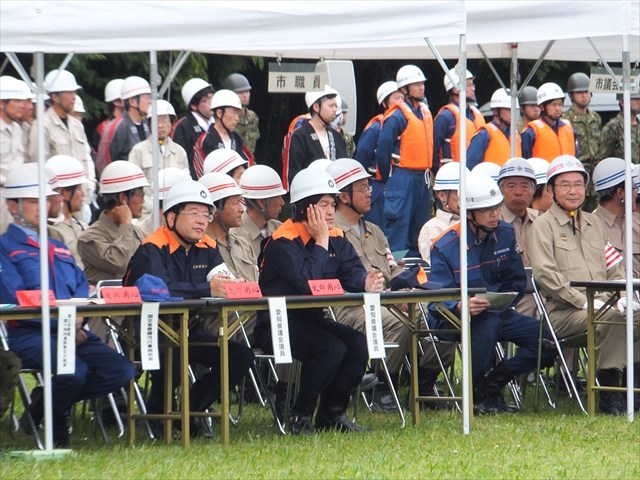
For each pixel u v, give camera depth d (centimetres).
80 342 1525
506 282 1886
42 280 1398
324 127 2722
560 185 1950
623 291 1789
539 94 3123
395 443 1544
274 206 2003
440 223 2095
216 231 1864
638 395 1869
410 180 2967
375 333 1561
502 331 1891
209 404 1625
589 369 1819
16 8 1365
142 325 1438
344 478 1284
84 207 2459
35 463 1368
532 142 3103
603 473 1336
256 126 3284
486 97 4975
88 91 3947
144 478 1283
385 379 1903
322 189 1623
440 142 3059
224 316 1494
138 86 2662
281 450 1474
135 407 1730
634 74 2486
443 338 1830
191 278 1611
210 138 2697
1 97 2247
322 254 1606
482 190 1833
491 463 1395
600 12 1700
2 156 2238
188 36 1423
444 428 1672
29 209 1558
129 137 2661
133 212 1802
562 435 1595
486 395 1889
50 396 1424
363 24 1470
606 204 2094
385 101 3097
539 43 2553
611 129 3475
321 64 2117
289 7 1452
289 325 1633
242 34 1442
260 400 1816
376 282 1630
